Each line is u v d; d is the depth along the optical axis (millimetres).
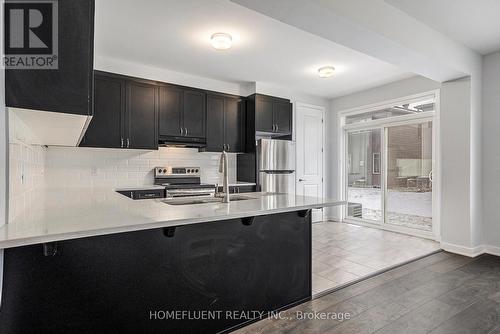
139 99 3764
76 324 1408
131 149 3863
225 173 2148
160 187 3775
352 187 5293
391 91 4531
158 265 1638
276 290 2139
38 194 2352
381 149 4797
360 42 2477
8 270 1263
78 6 1234
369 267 3016
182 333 1721
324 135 5473
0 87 1076
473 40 3143
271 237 2133
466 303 2227
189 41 3088
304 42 3119
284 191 4676
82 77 1243
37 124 1597
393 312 2104
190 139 4133
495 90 3439
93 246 1452
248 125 4664
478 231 3512
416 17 2645
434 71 3242
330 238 4207
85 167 3668
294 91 5039
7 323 1262
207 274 1818
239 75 4242
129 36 2965
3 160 1143
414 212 4363
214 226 1847
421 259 3309
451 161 3580
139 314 1578
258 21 2670
